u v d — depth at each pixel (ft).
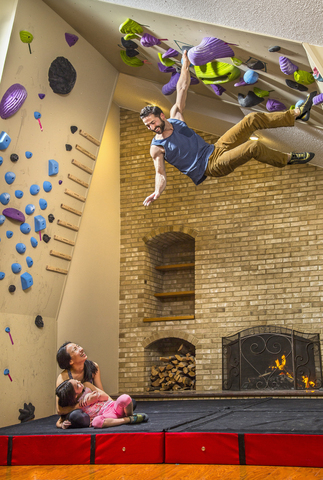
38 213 20.59
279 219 27.37
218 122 26.27
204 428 12.02
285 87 17.61
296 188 27.37
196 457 11.35
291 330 25.57
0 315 19.17
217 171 14.55
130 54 21.38
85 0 18.33
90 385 15.69
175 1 15.08
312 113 19.34
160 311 31.07
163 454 11.61
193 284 30.89
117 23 19.15
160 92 25.86
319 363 24.82
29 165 19.61
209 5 14.30
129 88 27.43
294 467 10.57
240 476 9.88
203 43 16.02
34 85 19.21
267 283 26.89
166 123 14.88
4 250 18.94
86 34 21.13
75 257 25.39
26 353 20.45
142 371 28.32
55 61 20.03
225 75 18.45
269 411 15.99
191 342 27.58
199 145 14.79
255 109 21.89
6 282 19.17
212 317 27.50
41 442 12.48
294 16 12.89
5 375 19.08
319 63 13.76
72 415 13.83
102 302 27.66
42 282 21.40
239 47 15.96
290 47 14.42
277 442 10.87
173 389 28.14
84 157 22.99
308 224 26.78
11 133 18.45
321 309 25.61
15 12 17.70
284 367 25.14
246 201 28.19
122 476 10.42
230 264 27.78
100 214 28.43
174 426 12.63
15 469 12.02
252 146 13.84
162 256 32.19
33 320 21.22
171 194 29.86
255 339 25.96
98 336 26.84
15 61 18.13
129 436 11.90
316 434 10.71
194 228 28.99
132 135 31.37
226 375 26.43
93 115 23.18
